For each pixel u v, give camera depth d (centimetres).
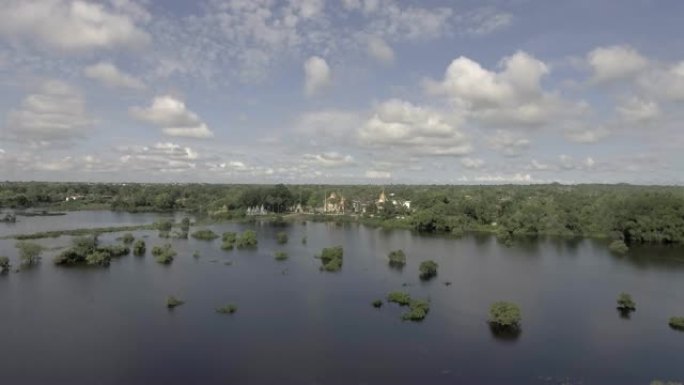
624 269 14900
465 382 7250
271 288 12188
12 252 16125
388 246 19212
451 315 10231
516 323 9650
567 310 10662
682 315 10400
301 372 7512
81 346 8362
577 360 8075
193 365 7706
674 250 18338
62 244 17688
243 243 18488
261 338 8825
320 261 15725
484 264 15625
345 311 10406
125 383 7106
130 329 9181
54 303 10662
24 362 7719
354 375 7425
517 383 7250
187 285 12356
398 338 8906
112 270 13925
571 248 18838
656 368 7825
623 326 9694
